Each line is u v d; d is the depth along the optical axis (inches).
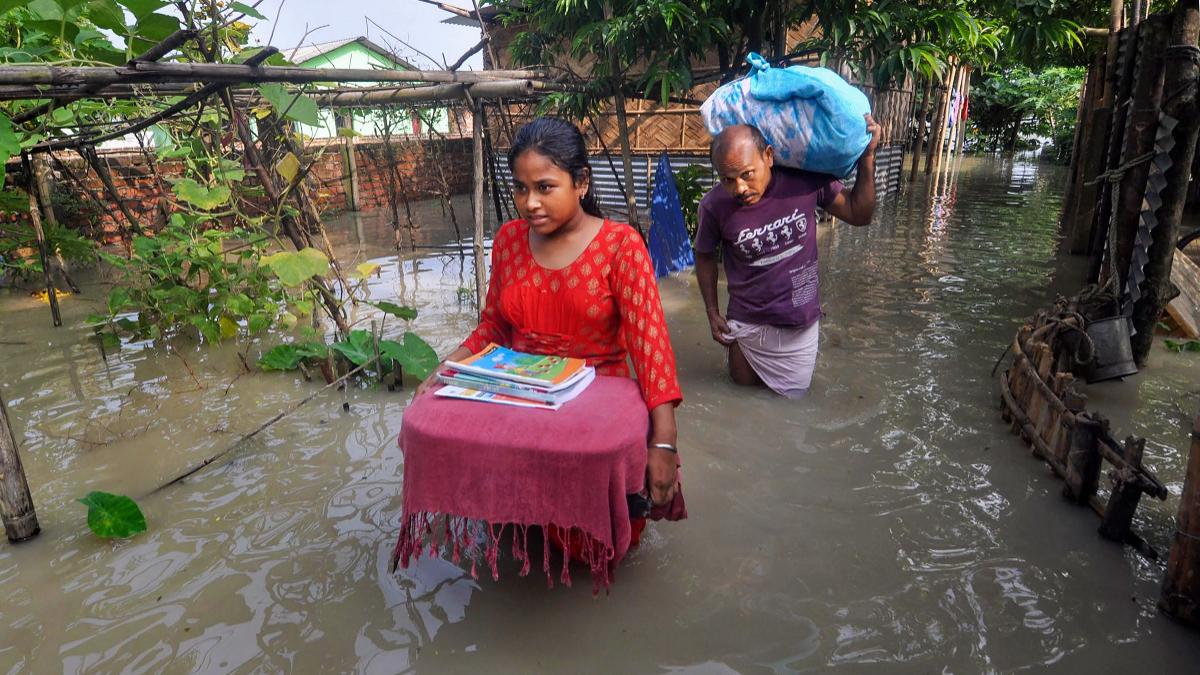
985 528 106.6
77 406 162.7
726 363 181.5
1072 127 969.5
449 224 443.8
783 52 258.4
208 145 233.8
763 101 138.7
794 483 121.1
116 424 151.9
